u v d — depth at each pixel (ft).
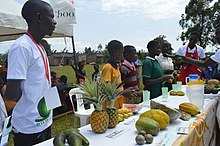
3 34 22.07
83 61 25.80
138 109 7.29
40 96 5.45
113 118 5.76
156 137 5.21
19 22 14.92
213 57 10.07
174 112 6.18
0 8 14.01
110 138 5.14
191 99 7.82
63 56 27.09
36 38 5.55
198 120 6.61
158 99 9.64
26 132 5.40
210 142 8.27
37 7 5.39
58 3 17.75
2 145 4.33
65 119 17.62
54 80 19.34
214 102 9.05
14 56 5.03
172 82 12.90
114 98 5.82
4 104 5.71
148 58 11.34
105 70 8.21
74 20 19.08
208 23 65.36
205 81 11.50
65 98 18.81
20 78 4.96
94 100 5.37
